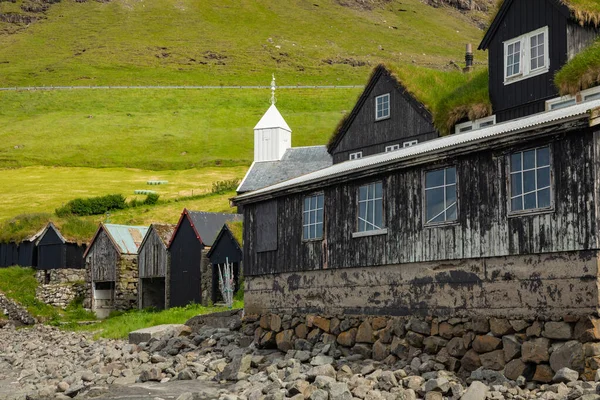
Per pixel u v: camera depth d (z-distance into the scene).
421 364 18.86
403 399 16.02
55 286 50.88
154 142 135.38
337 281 22.72
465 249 18.58
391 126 35.00
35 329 43.81
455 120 30.14
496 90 28.69
